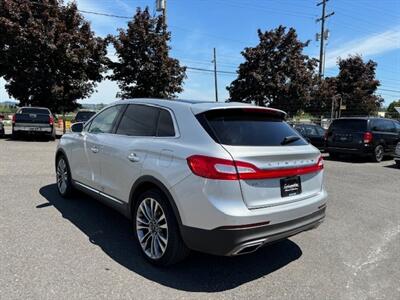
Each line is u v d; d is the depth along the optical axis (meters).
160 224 3.95
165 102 4.39
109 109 5.39
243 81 26.98
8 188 7.00
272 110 4.36
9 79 21.33
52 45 19.44
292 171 3.89
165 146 3.95
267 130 4.09
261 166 3.59
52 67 20.97
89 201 6.31
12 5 19.22
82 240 4.60
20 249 4.21
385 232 5.54
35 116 17.75
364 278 3.96
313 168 4.22
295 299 3.46
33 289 3.37
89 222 5.28
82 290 3.41
